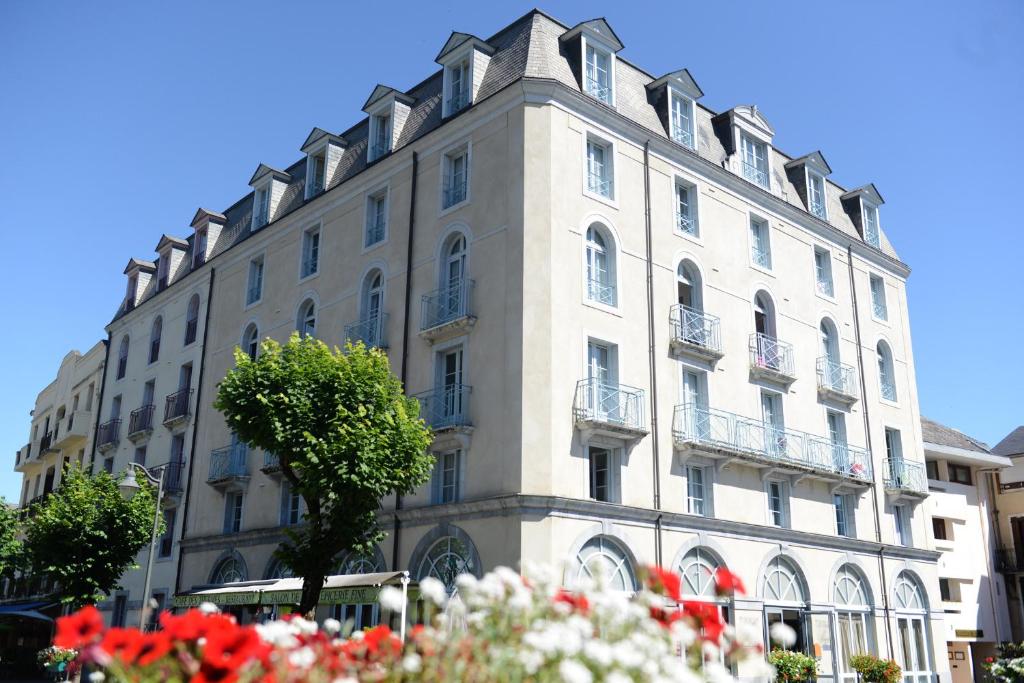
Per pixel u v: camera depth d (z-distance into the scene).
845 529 27.34
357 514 17.41
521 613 5.22
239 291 30.45
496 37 24.23
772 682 20.69
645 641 4.78
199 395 30.80
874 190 32.31
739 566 22.70
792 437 25.44
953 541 34.84
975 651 35.00
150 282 38.22
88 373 41.34
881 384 30.89
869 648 26.42
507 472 19.17
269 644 5.27
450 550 20.05
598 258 22.03
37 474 47.47
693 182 24.97
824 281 29.50
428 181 23.66
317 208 27.64
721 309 24.66
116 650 4.76
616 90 23.81
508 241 20.83
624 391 20.95
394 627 18.89
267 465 26.02
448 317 21.59
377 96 26.23
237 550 26.77
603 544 19.78
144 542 25.66
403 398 18.86
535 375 19.55
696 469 22.81
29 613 33.47
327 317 25.97
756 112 28.02
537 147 21.12
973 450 37.38
